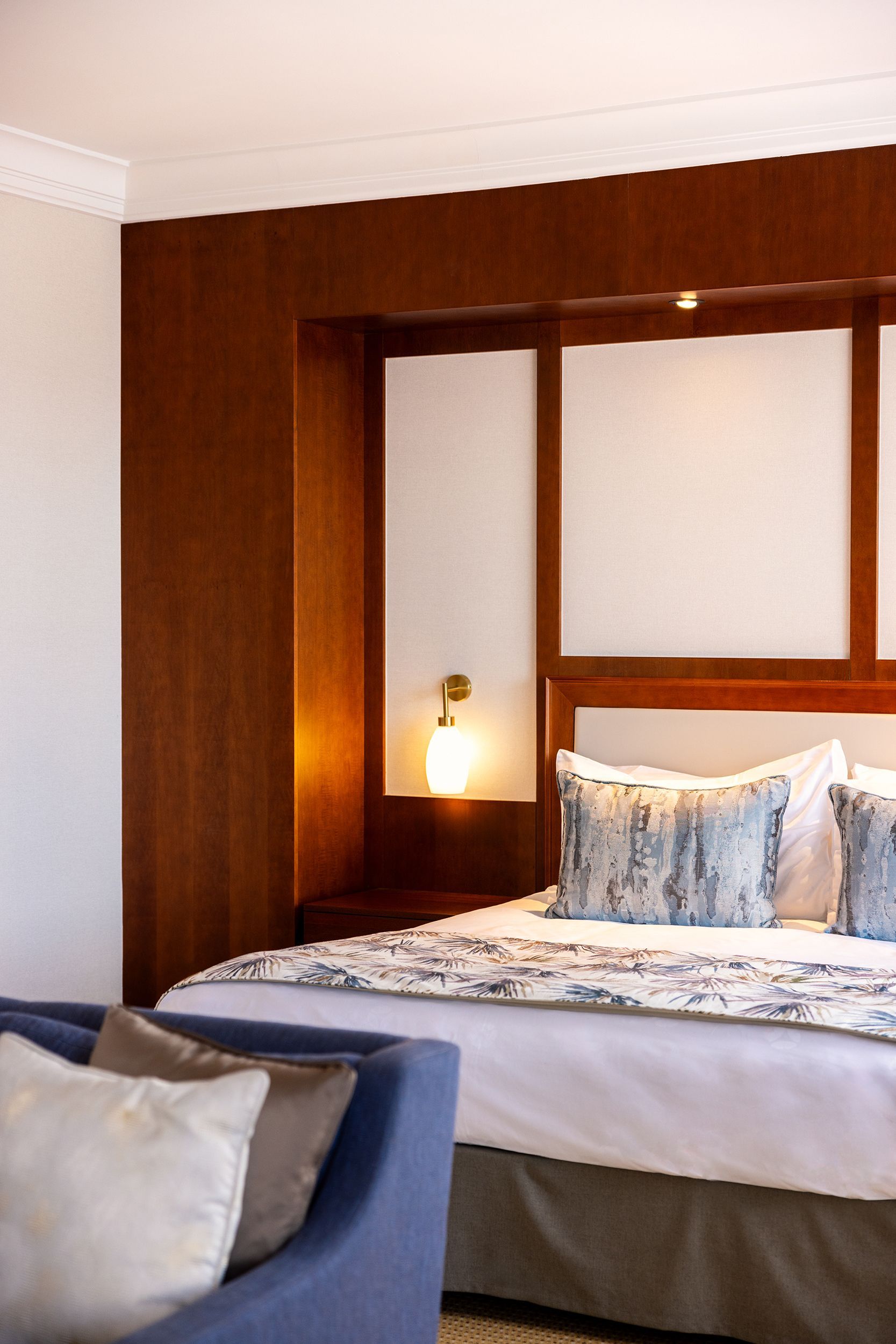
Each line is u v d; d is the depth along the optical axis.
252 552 4.43
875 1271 2.43
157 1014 1.98
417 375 4.61
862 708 4.04
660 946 3.34
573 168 4.06
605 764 4.33
